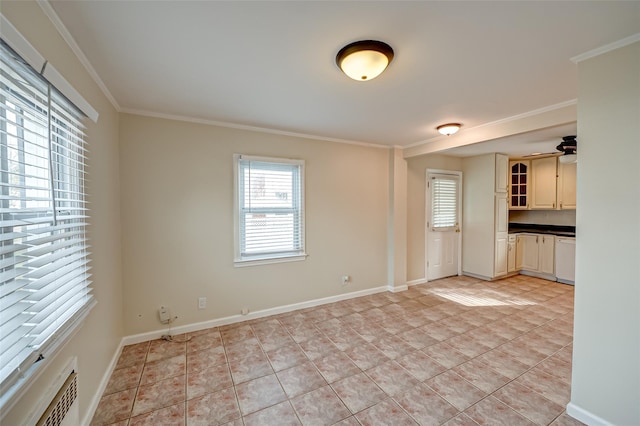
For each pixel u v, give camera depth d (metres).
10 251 0.92
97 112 1.92
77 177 1.59
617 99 1.56
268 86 2.13
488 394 1.95
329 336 2.82
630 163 1.52
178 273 2.85
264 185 3.30
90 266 1.75
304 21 1.38
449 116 2.81
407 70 1.87
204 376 2.16
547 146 4.17
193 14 1.32
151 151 2.71
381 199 4.25
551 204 4.96
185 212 2.87
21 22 1.07
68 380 1.36
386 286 4.34
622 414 1.55
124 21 1.37
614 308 1.58
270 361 2.37
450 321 3.19
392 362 2.35
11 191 1.08
